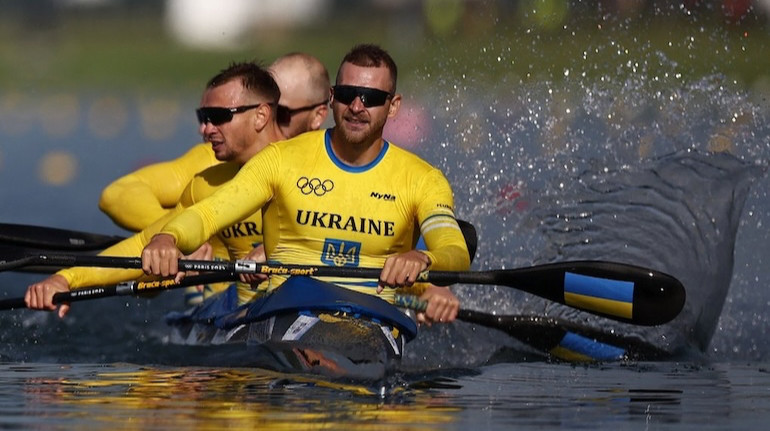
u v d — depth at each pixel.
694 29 45.72
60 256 24.58
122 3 181.00
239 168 28.25
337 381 21.70
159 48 168.00
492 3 82.31
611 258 33.88
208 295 31.45
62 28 177.25
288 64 30.72
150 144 85.94
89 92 138.38
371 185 25.11
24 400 20.03
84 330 31.30
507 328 27.97
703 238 33.16
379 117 24.62
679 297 24.84
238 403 19.61
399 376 22.62
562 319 28.09
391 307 24.80
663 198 34.41
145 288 26.19
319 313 24.47
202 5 174.62
